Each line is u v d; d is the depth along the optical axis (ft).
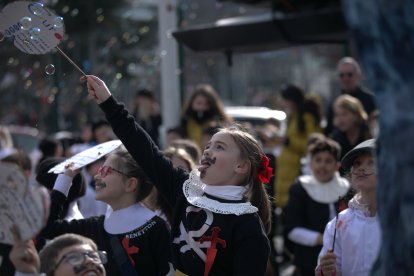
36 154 38.83
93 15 63.52
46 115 64.85
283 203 35.81
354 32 9.23
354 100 31.17
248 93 92.89
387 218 9.18
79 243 13.78
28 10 15.56
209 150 15.62
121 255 17.57
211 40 37.78
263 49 38.50
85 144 41.22
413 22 8.73
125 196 18.15
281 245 40.70
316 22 35.94
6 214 12.07
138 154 16.38
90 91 16.47
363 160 16.76
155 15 75.92
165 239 17.69
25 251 12.72
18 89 68.28
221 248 14.90
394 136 8.91
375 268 10.36
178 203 15.87
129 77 59.93
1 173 11.98
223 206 15.01
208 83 71.61
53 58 41.27
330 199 26.32
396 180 8.95
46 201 12.12
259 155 15.79
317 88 98.78
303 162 36.06
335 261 16.55
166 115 43.80
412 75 8.77
